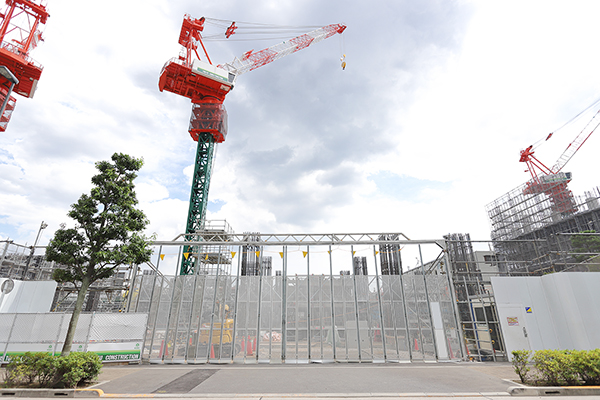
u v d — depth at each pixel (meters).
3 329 15.02
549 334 15.66
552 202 57.88
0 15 37.53
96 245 12.72
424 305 17.19
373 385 10.80
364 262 30.59
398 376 12.30
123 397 9.72
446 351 16.33
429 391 9.95
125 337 16.09
